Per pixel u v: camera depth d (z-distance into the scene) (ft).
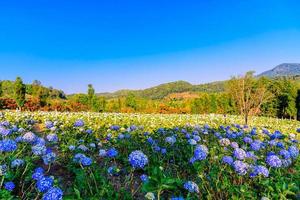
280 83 184.96
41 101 133.18
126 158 24.95
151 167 23.00
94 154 27.40
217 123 72.54
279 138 35.83
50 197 13.61
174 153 27.66
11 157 20.20
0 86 153.58
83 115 70.59
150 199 14.88
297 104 178.09
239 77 95.50
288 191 17.31
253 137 38.24
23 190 18.33
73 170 21.81
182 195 18.67
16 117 53.52
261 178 20.20
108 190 18.31
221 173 20.68
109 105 164.76
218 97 180.45
